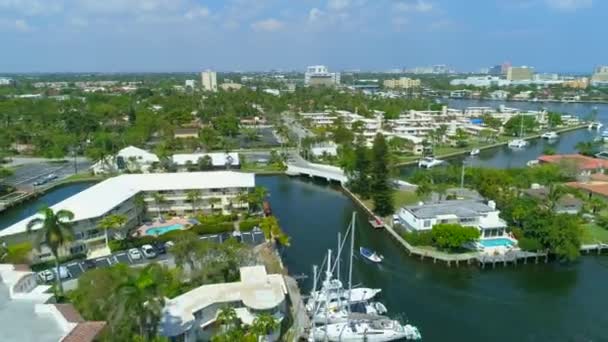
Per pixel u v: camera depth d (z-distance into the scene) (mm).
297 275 78750
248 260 71938
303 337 59656
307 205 124188
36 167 161125
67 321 38438
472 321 66250
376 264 84938
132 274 49875
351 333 60656
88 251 83000
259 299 58125
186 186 104750
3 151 178250
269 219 91062
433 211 96188
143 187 103125
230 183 107438
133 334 44625
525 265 84938
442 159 181750
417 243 90625
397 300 72125
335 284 69250
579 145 186625
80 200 91000
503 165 169000
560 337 62438
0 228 102688
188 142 193250
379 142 118188
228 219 101188
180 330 52031
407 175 154500
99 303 49500
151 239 86688
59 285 62156
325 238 98250
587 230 99125
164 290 53219
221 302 58062
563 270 83125
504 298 72938
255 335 50750
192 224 98375
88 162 168875
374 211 114188
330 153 179875
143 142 198750
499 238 93125
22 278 48156
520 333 63281
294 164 165625
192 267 69938
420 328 64312
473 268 83750
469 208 98000
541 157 162500
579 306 70562
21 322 39156
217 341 49656
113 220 83875
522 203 99188
